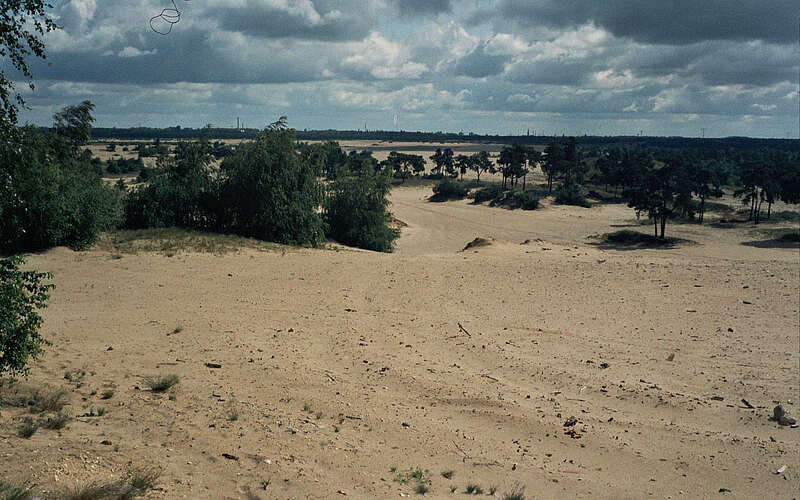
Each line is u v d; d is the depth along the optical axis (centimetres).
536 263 3195
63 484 645
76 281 2231
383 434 1009
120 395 1062
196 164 3969
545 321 1997
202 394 1117
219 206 3922
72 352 1366
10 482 619
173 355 1403
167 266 2617
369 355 1516
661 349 1680
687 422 1161
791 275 2789
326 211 4884
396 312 2055
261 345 1546
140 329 1644
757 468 959
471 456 949
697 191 9012
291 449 870
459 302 2261
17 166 973
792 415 1189
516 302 2289
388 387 1283
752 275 2811
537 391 1318
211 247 3119
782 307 2200
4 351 860
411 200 12031
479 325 1912
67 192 2789
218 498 678
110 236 3194
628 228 8469
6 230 2511
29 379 1112
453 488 809
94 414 941
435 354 1568
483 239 4491
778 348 1691
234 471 764
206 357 1402
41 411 921
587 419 1155
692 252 6431
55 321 1670
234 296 2161
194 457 799
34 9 909
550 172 13462
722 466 964
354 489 759
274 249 3334
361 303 2173
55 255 2638
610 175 13000
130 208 3681
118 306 1909
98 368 1247
